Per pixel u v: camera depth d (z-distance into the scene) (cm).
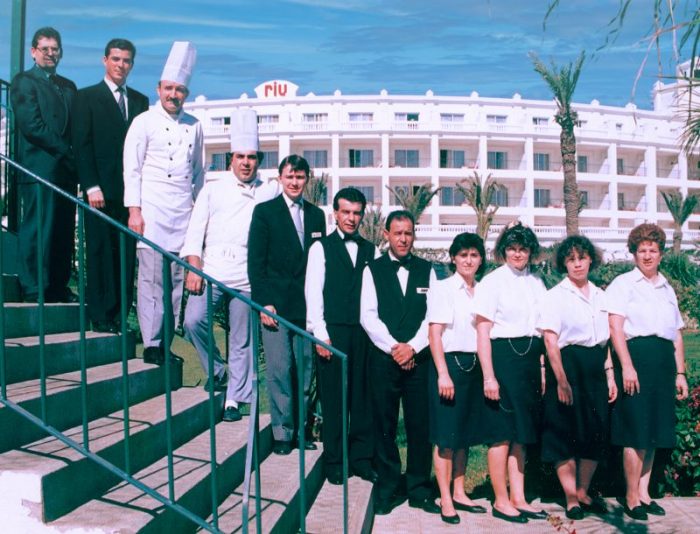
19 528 313
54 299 554
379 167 6581
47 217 533
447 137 6575
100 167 538
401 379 533
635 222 6875
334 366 510
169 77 533
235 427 505
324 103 6675
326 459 516
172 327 539
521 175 6612
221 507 406
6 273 601
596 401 534
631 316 536
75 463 335
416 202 5388
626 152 7188
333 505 464
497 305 525
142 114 534
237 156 537
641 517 530
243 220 534
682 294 2419
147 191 529
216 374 550
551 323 523
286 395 509
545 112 6875
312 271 516
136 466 394
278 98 6706
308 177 533
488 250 4700
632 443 530
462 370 523
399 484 593
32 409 366
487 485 626
